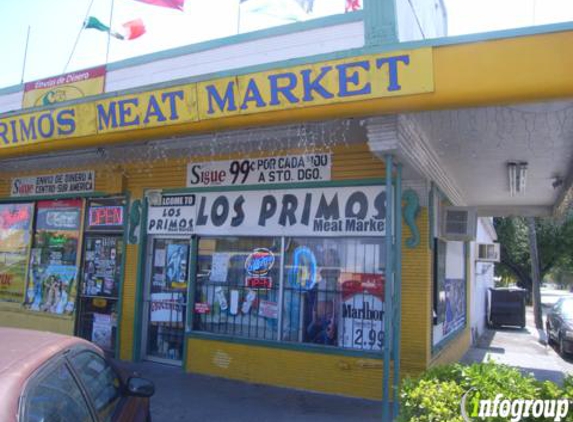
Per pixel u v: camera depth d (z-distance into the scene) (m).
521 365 11.66
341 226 7.36
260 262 7.99
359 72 4.94
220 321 8.22
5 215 11.21
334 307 7.42
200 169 8.58
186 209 8.66
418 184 7.11
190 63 7.82
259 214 7.97
